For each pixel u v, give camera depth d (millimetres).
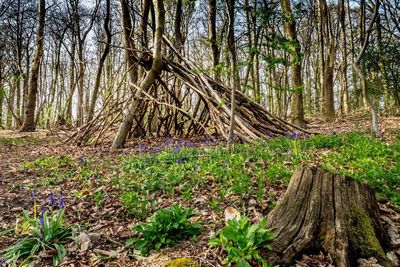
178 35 14438
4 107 37969
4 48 27312
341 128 13016
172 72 11102
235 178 4867
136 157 7379
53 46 33219
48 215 4285
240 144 7988
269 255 2648
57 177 6312
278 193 4344
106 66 31938
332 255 2658
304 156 6176
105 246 3367
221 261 2773
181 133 12430
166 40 11891
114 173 6145
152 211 4168
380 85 18062
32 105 19188
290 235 2793
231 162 5875
